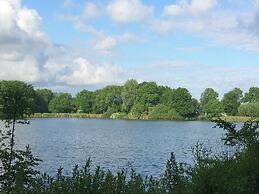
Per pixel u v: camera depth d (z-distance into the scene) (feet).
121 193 28.66
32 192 28.25
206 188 27.30
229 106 398.62
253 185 26.71
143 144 168.25
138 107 459.73
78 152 131.34
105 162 104.37
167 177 32.24
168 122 396.57
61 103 543.39
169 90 465.88
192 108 441.68
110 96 500.33
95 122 399.03
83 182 28.09
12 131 31.22
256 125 33.68
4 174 28.66
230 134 33.81
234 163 29.68
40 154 122.72
